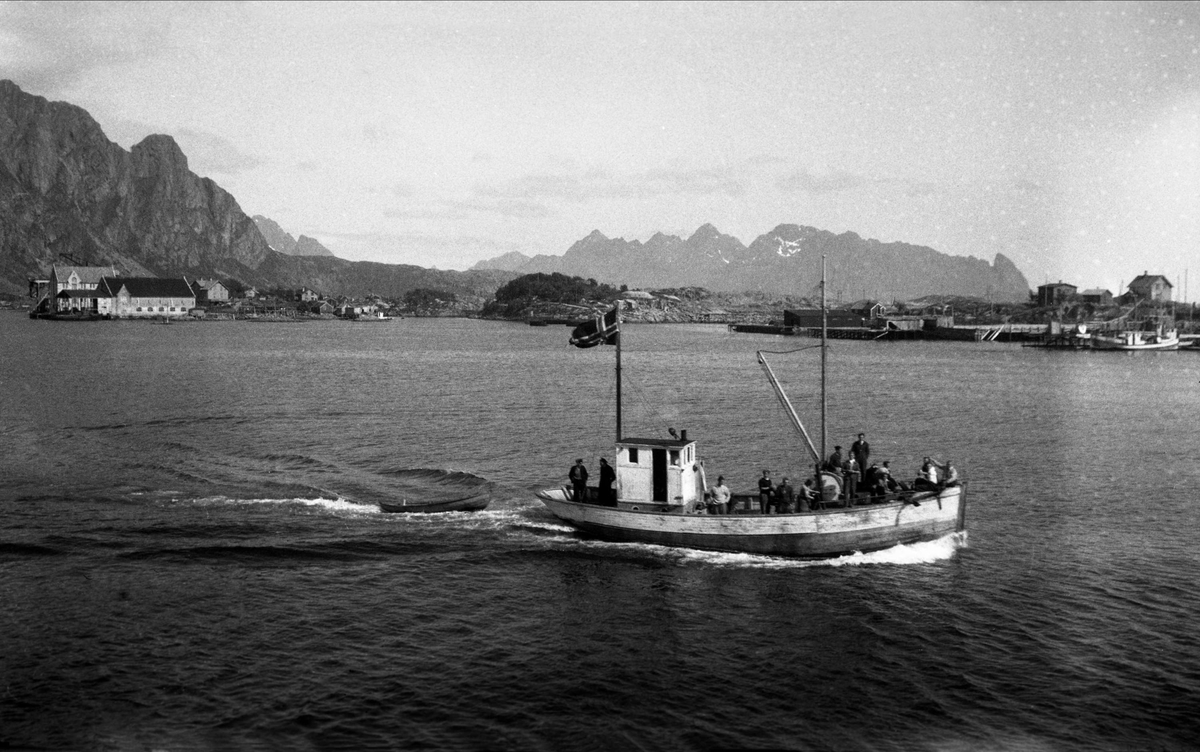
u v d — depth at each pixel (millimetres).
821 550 41312
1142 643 32250
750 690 28781
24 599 35562
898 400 110375
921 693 28562
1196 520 49344
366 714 27031
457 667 30234
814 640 32562
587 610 35312
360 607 35438
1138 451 72188
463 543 43531
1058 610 35406
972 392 120562
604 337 44531
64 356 173875
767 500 42438
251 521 47031
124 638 32062
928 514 42625
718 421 89625
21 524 45812
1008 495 55719
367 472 61812
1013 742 25688
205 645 31641
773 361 185375
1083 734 26109
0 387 114938
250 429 81500
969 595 37000
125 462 63906
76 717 26547
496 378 140375
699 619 34469
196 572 39094
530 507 51031
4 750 24672
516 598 36562
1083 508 52156
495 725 26500
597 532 44000
